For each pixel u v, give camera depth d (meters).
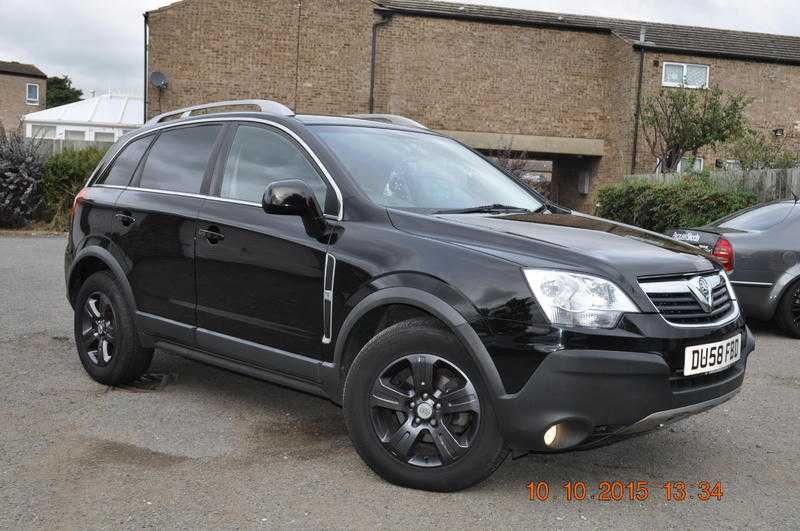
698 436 4.59
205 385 5.32
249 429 4.43
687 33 27.22
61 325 7.10
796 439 4.57
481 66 25.23
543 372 3.22
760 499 3.64
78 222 5.43
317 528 3.18
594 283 3.31
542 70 25.58
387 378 3.61
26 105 62.91
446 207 4.20
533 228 3.82
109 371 5.09
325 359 3.91
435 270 3.52
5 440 4.12
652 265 3.50
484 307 3.36
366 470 3.83
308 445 4.18
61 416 4.55
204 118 4.94
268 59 23.97
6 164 16.80
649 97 22.17
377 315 3.80
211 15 23.58
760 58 25.42
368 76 24.59
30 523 3.17
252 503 3.41
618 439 3.47
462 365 3.41
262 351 4.18
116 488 3.54
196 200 4.66
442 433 3.49
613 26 27.02
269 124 4.52
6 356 5.93
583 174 27.23
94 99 38.28
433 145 4.88
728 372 3.72
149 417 4.59
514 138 25.56
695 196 12.45
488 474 3.46
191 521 3.22
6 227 16.98
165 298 4.73
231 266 4.33
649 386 3.27
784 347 7.29
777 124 25.88
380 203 4.02
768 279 7.56
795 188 12.46
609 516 3.40
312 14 24.11
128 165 5.32
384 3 25.25
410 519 3.29
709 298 3.63
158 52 23.36
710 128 21.08
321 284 3.90
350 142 4.40
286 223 4.13
